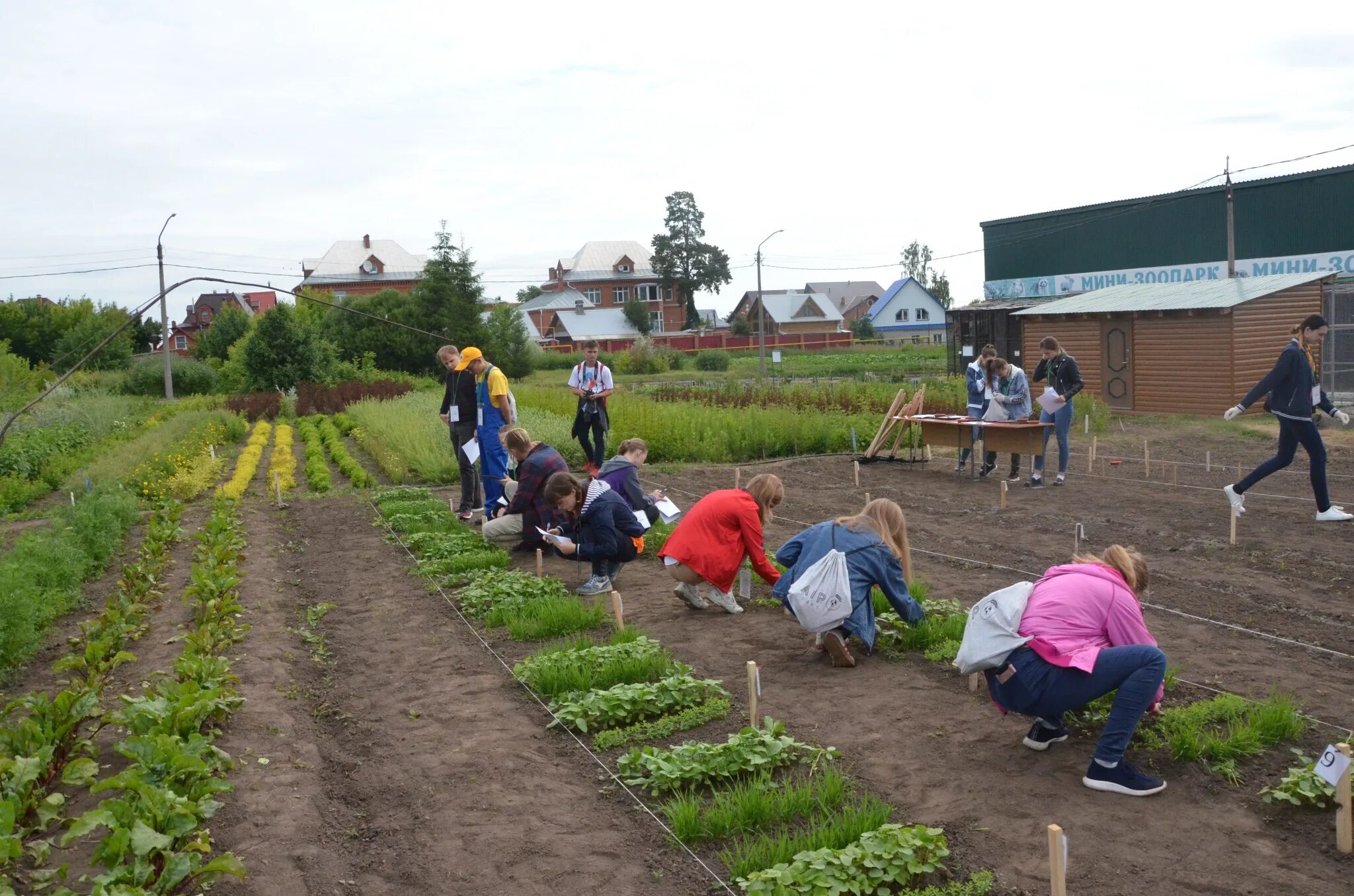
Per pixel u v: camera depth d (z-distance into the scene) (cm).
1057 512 1274
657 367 6675
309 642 865
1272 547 1027
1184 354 2434
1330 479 1484
